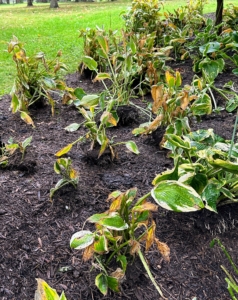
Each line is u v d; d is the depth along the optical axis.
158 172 2.39
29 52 5.97
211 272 1.74
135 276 1.66
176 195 1.52
